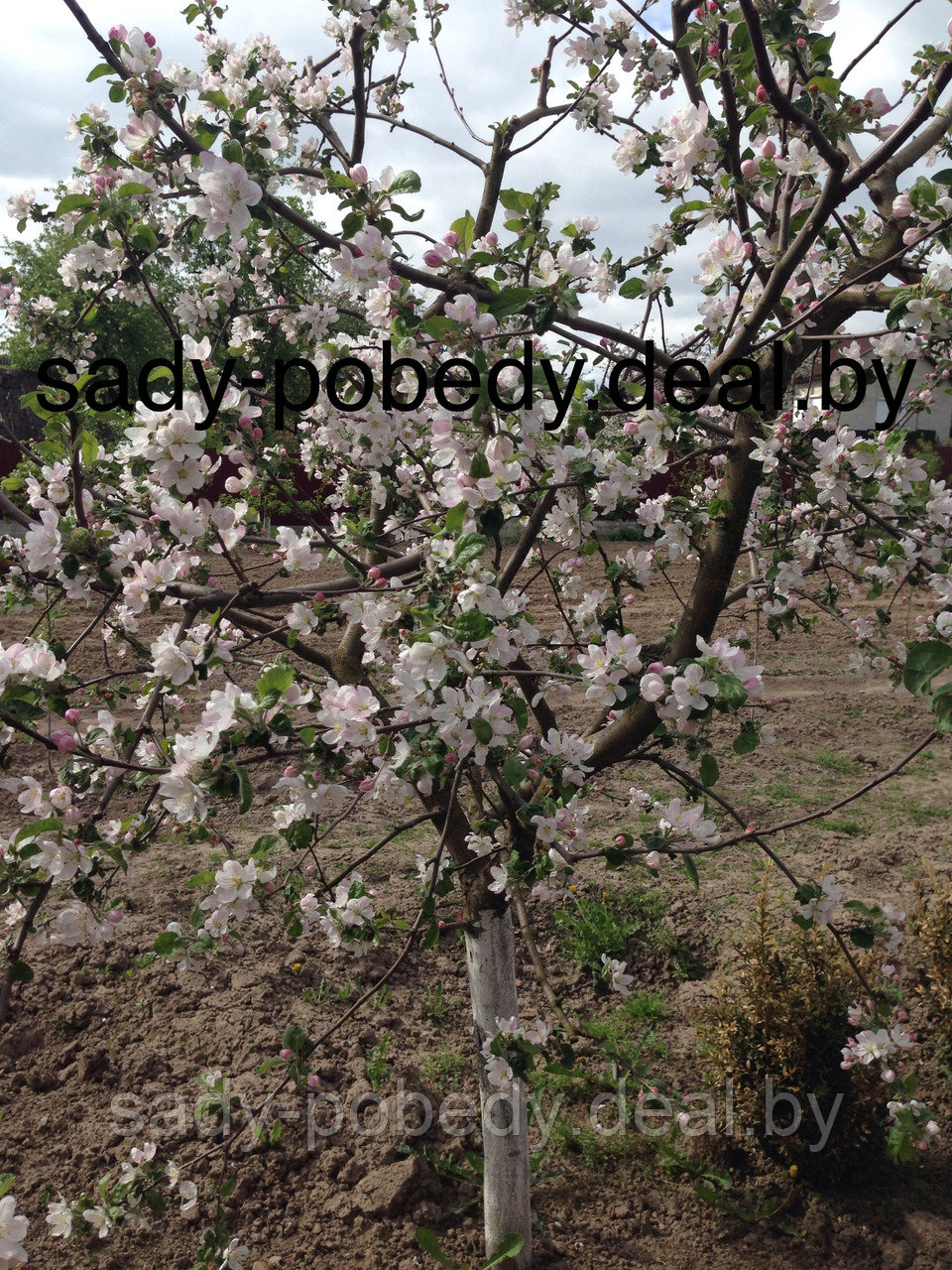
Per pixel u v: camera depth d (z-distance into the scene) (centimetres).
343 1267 302
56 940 191
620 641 191
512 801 246
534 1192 339
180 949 209
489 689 185
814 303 251
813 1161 335
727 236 237
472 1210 326
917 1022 402
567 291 191
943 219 213
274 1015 405
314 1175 334
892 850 551
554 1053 255
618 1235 321
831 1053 336
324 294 306
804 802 626
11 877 177
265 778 617
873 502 244
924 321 207
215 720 168
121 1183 246
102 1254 305
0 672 168
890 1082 281
